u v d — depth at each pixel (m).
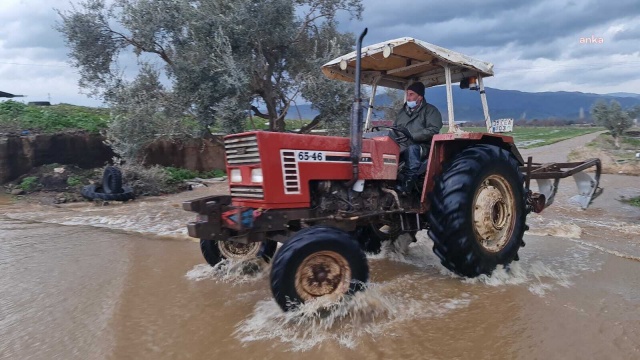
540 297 4.23
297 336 3.49
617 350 3.18
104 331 3.66
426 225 5.19
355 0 13.05
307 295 3.74
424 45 4.68
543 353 3.17
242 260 5.12
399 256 5.80
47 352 3.32
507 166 5.04
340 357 3.15
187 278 5.03
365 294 3.90
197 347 3.36
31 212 9.75
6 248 6.47
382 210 4.77
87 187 11.70
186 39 12.19
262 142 4.00
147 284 4.84
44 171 13.10
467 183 4.63
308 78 12.16
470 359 3.11
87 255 6.08
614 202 9.52
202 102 11.88
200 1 11.95
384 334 3.50
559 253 5.78
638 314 3.79
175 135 12.77
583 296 4.24
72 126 14.71
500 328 3.57
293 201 4.14
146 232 7.57
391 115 12.19
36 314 4.04
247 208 4.09
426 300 4.21
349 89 11.95
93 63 12.71
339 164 4.40
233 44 11.93
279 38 12.27
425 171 5.00
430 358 3.13
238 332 3.59
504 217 5.05
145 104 12.19
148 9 11.95
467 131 4.97
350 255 3.85
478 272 4.72
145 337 3.54
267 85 12.97
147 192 12.24
